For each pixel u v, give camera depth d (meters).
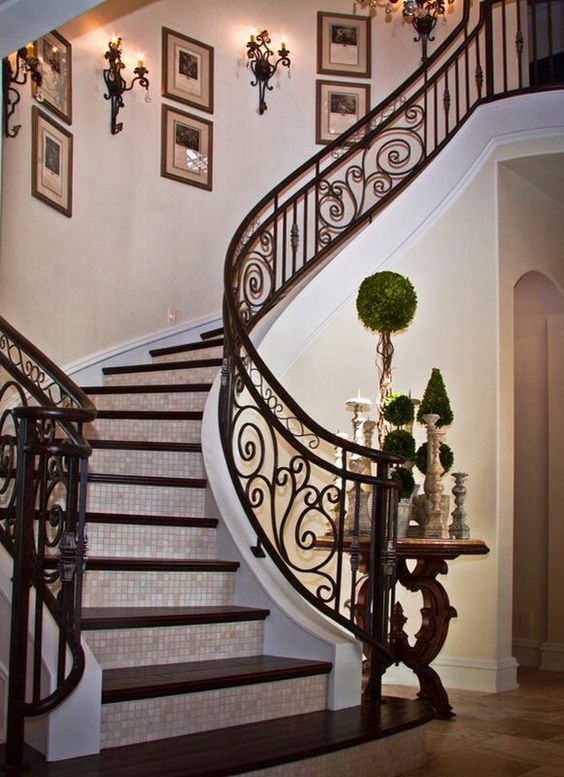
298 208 7.69
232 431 4.36
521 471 6.77
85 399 3.18
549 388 6.64
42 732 2.92
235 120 7.57
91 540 4.09
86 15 6.50
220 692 3.39
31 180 5.79
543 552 6.59
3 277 5.48
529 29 7.82
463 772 3.64
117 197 6.61
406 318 5.11
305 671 3.66
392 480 3.98
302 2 8.02
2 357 3.51
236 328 4.45
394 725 3.52
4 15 3.15
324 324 5.84
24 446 2.85
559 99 5.75
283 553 4.03
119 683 3.20
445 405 4.91
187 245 7.14
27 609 2.81
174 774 2.75
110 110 6.63
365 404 5.01
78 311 6.19
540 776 3.60
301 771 3.12
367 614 3.97
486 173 5.85
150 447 4.88
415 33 8.04
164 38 7.16
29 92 5.80
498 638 5.34
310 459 4.02
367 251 5.97
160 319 6.89
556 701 5.07
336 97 7.96
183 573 4.00
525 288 6.70
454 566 5.48
